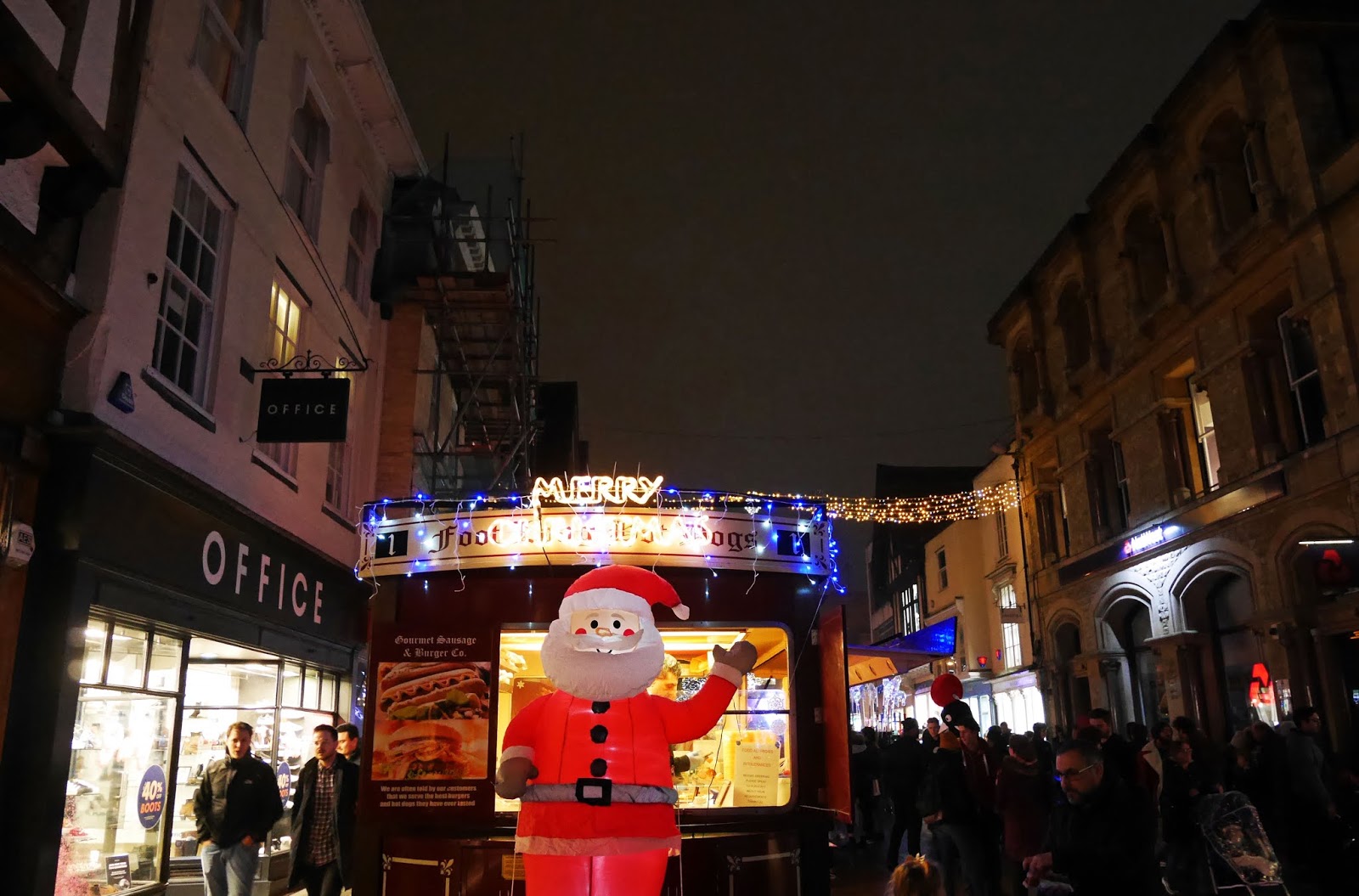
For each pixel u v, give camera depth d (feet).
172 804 29.07
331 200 44.06
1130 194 64.03
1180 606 57.47
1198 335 55.93
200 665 32.48
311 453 40.86
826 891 21.52
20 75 20.84
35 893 21.22
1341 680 44.86
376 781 21.42
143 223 26.63
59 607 22.72
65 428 23.31
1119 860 15.62
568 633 14.43
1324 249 45.29
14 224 22.47
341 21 42.83
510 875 20.52
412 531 22.41
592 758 14.07
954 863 27.99
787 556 22.66
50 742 21.98
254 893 33.78
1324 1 49.16
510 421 67.46
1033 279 79.92
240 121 34.50
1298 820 30.19
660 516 21.98
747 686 23.77
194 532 29.30
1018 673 84.74
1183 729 31.45
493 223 66.23
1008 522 88.79
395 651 21.98
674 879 20.57
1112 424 67.97
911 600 126.72
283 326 38.34
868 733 47.21
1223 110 53.36
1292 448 49.26
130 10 26.32
